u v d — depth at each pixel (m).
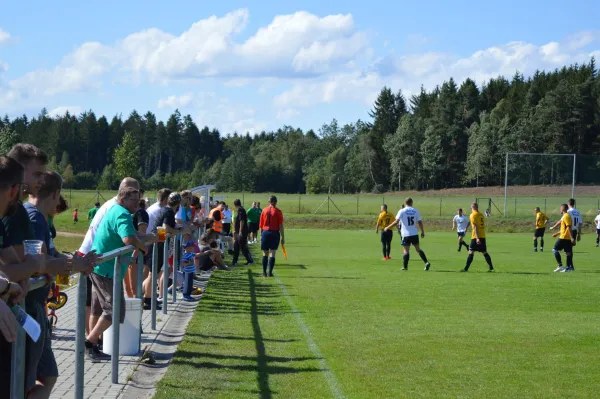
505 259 24.69
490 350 8.34
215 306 11.70
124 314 6.81
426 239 37.53
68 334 8.62
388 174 116.31
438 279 17.16
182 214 12.98
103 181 96.44
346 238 37.69
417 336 9.19
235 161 122.69
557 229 46.34
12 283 3.30
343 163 121.25
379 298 13.30
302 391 6.28
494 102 124.62
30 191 4.80
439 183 109.69
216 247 18.53
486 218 48.75
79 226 40.56
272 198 17.36
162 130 145.75
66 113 149.50
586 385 6.73
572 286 15.84
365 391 6.35
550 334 9.48
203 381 6.46
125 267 6.80
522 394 6.37
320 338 8.93
